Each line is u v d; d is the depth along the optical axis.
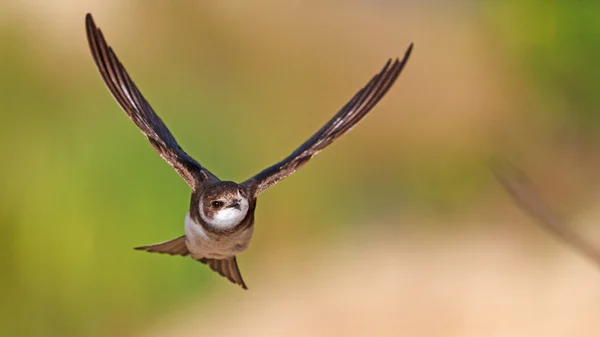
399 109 17.39
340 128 5.53
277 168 5.52
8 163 13.21
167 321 13.60
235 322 14.17
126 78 5.33
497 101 17.52
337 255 15.78
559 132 17.16
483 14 18.08
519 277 15.22
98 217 13.09
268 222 15.64
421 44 18.11
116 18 16.05
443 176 17.00
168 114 15.55
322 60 17.50
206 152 15.51
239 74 16.72
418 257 15.82
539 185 16.66
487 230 16.23
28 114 13.84
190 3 16.67
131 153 13.45
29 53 14.46
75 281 12.91
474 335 14.26
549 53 17.41
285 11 17.67
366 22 18.23
